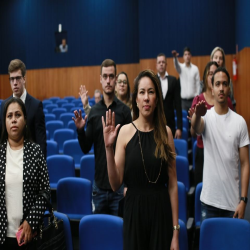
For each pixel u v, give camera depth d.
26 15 15.20
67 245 3.05
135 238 2.20
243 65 9.40
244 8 9.45
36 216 2.73
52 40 14.93
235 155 2.95
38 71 15.20
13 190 2.77
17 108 2.90
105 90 3.55
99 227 3.00
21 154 2.87
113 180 2.19
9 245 2.76
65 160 4.89
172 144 2.30
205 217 3.05
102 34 14.34
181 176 4.53
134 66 14.09
